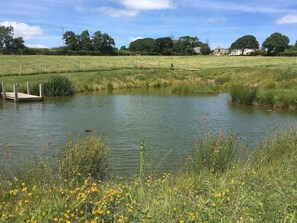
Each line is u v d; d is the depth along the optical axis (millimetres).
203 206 4648
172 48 143125
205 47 153000
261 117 19641
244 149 9211
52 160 9906
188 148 12172
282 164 7289
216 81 42281
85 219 4070
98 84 38719
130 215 4281
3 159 10484
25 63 59375
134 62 73000
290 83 31453
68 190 5070
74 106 23797
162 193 5289
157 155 11180
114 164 9953
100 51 129750
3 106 23422
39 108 22594
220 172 7133
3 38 121438
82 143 8242
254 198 5016
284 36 131500
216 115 20250
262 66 61844
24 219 4012
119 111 21516
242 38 165125
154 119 18516
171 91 35656
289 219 4418
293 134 9695
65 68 50906
